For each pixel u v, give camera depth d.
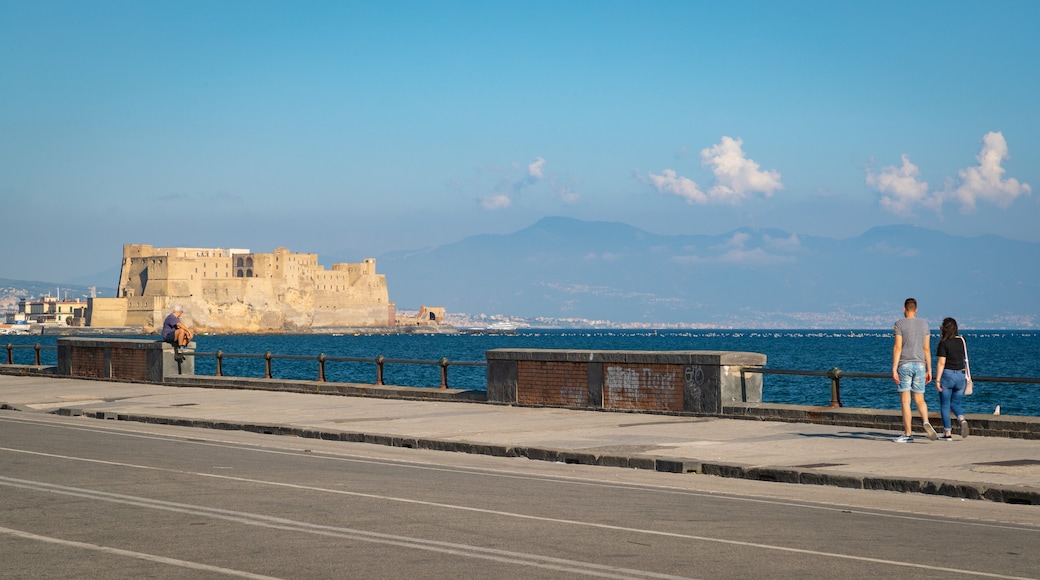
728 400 22.86
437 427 21.70
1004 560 9.56
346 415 24.42
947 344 18.56
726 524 11.30
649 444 18.48
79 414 26.64
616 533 10.68
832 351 167.50
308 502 12.48
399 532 10.60
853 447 17.80
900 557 9.62
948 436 18.58
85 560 9.20
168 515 11.49
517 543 10.09
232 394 30.97
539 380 25.88
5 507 11.96
